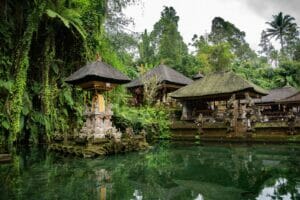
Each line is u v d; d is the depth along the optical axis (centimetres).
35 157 1040
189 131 1981
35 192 549
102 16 1739
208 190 590
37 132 1437
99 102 1152
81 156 1055
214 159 1035
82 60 1620
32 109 1420
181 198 531
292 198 521
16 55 1291
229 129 1803
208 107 2495
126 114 1884
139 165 893
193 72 4203
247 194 558
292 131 1630
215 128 1869
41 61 1509
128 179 686
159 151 1280
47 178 682
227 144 1631
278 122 1705
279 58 5934
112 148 1130
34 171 773
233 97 1930
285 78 4166
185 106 2331
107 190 575
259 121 1834
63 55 1641
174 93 2358
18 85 1251
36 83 1480
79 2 1532
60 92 1534
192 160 1010
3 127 1194
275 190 582
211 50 4662
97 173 754
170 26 5131
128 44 2192
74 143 1169
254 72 4641
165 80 2762
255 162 961
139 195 545
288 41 6078
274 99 2958
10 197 513
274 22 6150
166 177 717
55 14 1327
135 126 1838
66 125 1507
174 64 4344
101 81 1130
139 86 2870
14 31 1355
